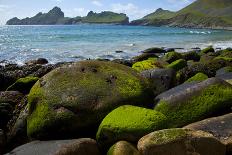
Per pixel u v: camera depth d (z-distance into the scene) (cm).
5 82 315
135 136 155
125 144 146
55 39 1102
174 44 954
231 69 338
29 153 149
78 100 173
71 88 179
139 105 186
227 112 186
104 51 712
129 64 445
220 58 399
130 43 949
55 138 170
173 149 144
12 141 187
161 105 187
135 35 1471
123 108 167
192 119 179
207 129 166
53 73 189
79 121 169
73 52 686
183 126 178
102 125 159
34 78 284
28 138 181
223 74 309
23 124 188
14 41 1012
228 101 185
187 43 999
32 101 181
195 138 147
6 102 223
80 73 189
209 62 372
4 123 205
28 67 408
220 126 167
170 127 177
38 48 769
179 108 183
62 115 169
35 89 184
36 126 171
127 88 187
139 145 147
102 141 158
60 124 168
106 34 1533
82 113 170
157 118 161
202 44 962
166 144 144
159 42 1023
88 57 603
